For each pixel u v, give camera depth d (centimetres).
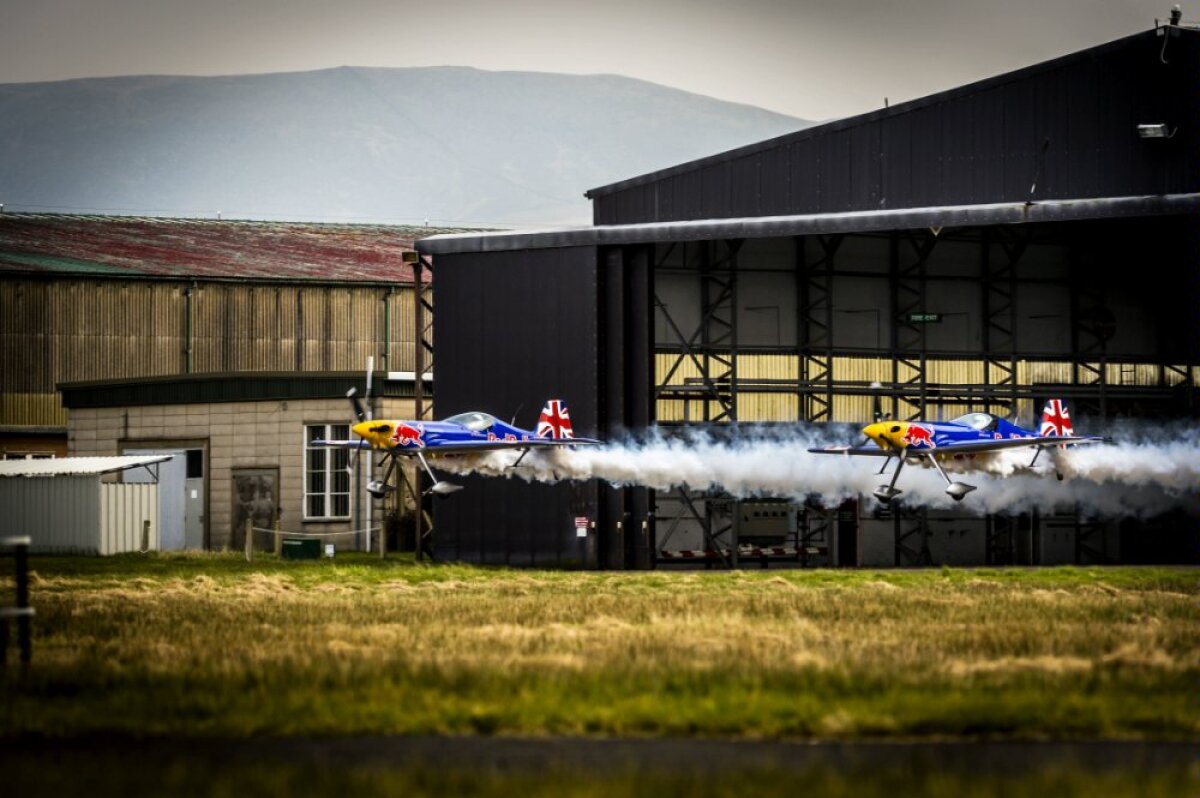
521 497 13325
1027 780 4350
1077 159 13875
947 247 14812
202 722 5278
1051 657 6588
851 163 14438
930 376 14700
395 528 15388
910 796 4194
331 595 10169
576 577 12006
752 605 9012
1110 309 15125
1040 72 13975
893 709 5328
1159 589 10875
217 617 8425
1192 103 13638
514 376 13475
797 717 5256
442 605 9175
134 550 14575
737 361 14088
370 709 5397
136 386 16938
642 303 13400
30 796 4219
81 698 5662
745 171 14825
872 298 14550
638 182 15338
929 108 14238
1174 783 4312
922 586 10950
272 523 15862
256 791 4244
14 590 10406
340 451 15688
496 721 5234
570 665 6225
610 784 4297
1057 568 13250
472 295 13650
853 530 14350
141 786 4316
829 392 14250
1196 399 14700
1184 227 14438
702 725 5178
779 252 14312
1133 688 5778
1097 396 15038
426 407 16175
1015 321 14750
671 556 13775
